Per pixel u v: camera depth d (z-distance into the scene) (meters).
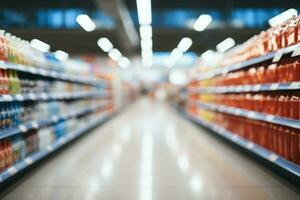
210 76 6.79
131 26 12.41
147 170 4.03
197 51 17.80
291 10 7.65
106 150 5.37
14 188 3.34
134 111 16.25
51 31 11.75
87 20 9.47
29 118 3.97
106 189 3.30
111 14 9.59
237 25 11.79
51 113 4.80
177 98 15.62
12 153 3.44
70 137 5.54
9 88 3.38
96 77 9.04
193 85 9.62
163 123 10.02
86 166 4.24
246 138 4.51
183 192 3.19
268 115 3.67
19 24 11.52
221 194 3.12
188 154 4.98
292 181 3.36
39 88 4.32
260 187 3.30
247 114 4.32
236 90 4.79
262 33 3.88
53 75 4.78
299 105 2.97
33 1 11.55
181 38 13.80
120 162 4.47
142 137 6.90
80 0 11.57
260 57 3.85
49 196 3.11
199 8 11.83
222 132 5.63
